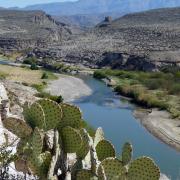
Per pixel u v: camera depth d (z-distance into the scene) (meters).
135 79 103.06
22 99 32.22
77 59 157.75
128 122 60.59
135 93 79.81
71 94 81.88
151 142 50.31
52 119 9.59
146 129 56.34
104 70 117.69
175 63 126.06
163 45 164.00
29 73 100.25
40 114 9.46
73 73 119.25
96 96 81.31
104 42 189.00
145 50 150.62
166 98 76.44
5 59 164.88
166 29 197.12
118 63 138.50
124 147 9.88
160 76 102.06
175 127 56.94
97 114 65.94
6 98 24.89
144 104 72.75
